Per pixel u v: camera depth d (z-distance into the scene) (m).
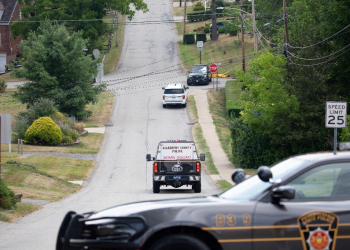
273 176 9.73
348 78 40.38
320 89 41.84
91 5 105.69
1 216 20.53
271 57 42.81
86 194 32.09
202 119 71.19
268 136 45.50
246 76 46.62
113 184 38.94
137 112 76.44
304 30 45.19
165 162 32.41
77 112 70.56
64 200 28.53
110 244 8.89
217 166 47.88
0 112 73.44
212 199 9.84
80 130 63.81
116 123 70.06
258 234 8.80
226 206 9.05
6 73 111.31
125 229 9.02
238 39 132.62
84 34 102.69
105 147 56.84
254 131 45.91
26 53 68.56
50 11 101.88
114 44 138.12
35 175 34.28
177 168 32.28
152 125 68.12
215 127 66.69
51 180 34.53
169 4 198.25
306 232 8.82
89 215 10.33
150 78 102.62
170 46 134.50
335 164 9.47
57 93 67.94
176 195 31.00
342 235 8.86
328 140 44.50
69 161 47.66
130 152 54.28
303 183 9.38
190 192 33.53
